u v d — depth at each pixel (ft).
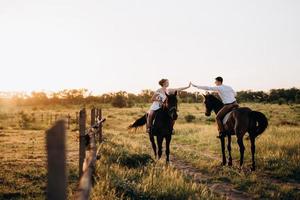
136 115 173.27
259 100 355.97
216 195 26.07
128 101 301.22
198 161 39.99
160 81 38.83
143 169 30.89
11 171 28.71
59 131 6.40
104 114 181.37
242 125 36.40
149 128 38.42
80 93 356.38
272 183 30.27
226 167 37.19
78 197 9.90
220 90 38.81
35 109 232.12
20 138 59.31
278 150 43.09
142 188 23.82
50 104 337.93
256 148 46.88
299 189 29.01
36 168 30.09
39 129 91.35
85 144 20.93
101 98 348.59
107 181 23.27
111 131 89.56
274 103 334.03
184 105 309.22
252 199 26.09
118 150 38.34
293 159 38.68
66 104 325.42
